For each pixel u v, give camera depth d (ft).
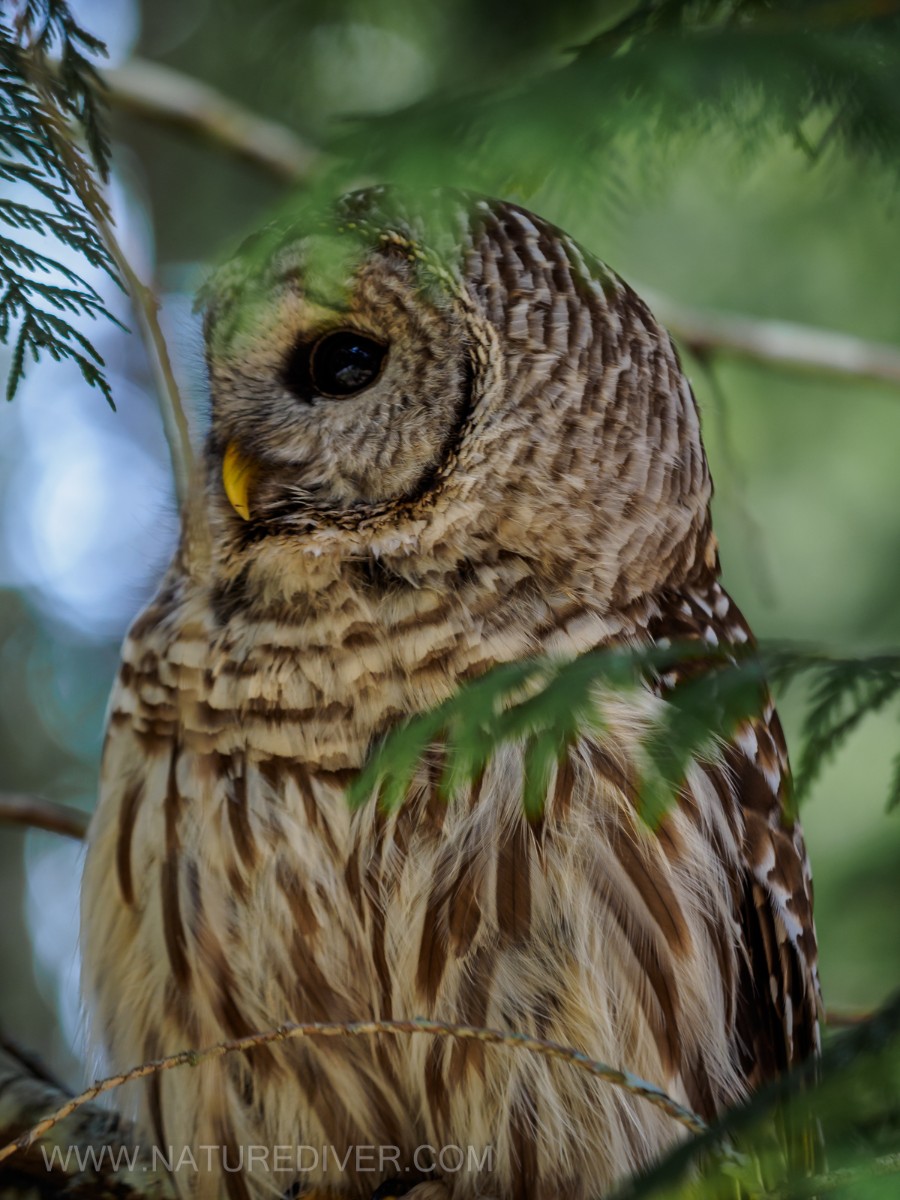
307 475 23.52
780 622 50.44
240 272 24.26
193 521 21.91
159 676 22.57
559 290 23.43
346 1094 22.45
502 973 21.31
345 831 21.44
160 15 47.42
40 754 60.64
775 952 24.08
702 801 22.39
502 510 22.47
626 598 22.67
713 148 22.85
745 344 35.45
